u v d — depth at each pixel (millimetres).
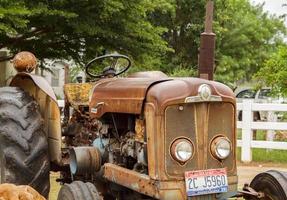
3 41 14141
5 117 5734
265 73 15320
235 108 5191
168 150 4980
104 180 5930
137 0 14016
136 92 5312
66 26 13812
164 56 24203
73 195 4988
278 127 11930
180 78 5254
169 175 4977
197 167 5051
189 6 25688
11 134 5660
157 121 4996
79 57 15234
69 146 6844
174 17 25062
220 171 5090
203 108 5059
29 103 5902
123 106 5477
